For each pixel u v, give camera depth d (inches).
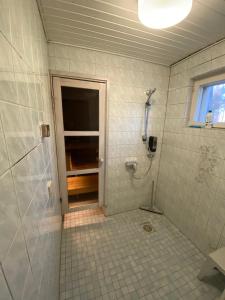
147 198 92.9
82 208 84.8
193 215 66.6
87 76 63.3
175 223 78.1
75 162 75.2
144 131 80.0
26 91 22.0
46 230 32.0
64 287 48.5
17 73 18.1
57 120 66.1
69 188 82.1
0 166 12.0
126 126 75.7
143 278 52.0
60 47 57.7
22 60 20.7
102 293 47.2
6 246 12.5
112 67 66.5
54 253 43.5
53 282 38.7
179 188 74.4
